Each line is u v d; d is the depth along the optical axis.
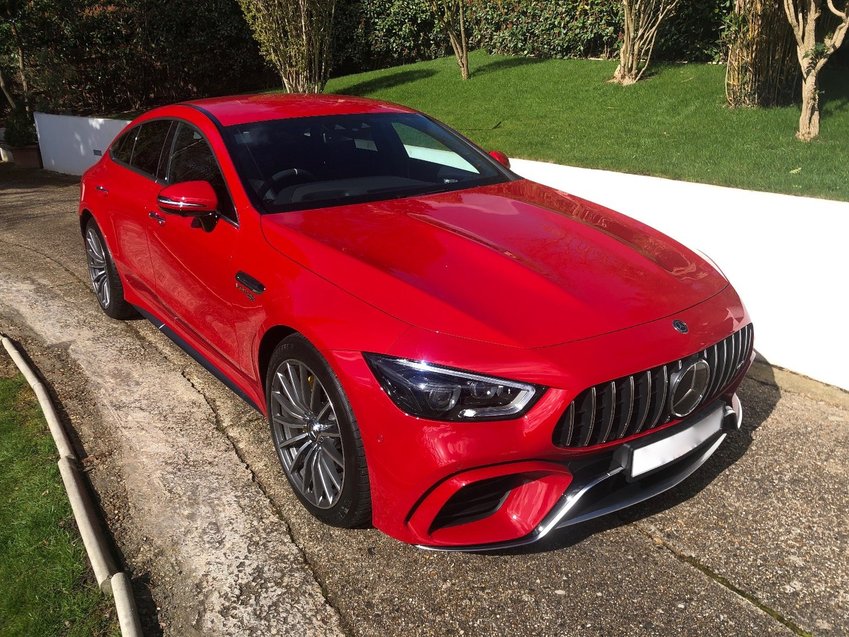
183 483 3.18
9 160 14.09
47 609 2.45
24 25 13.79
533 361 2.33
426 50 15.50
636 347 2.45
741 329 2.88
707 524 2.91
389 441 2.39
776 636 2.36
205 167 3.63
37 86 14.52
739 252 4.31
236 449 3.44
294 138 3.69
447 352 2.34
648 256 3.04
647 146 7.07
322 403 2.73
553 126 8.27
